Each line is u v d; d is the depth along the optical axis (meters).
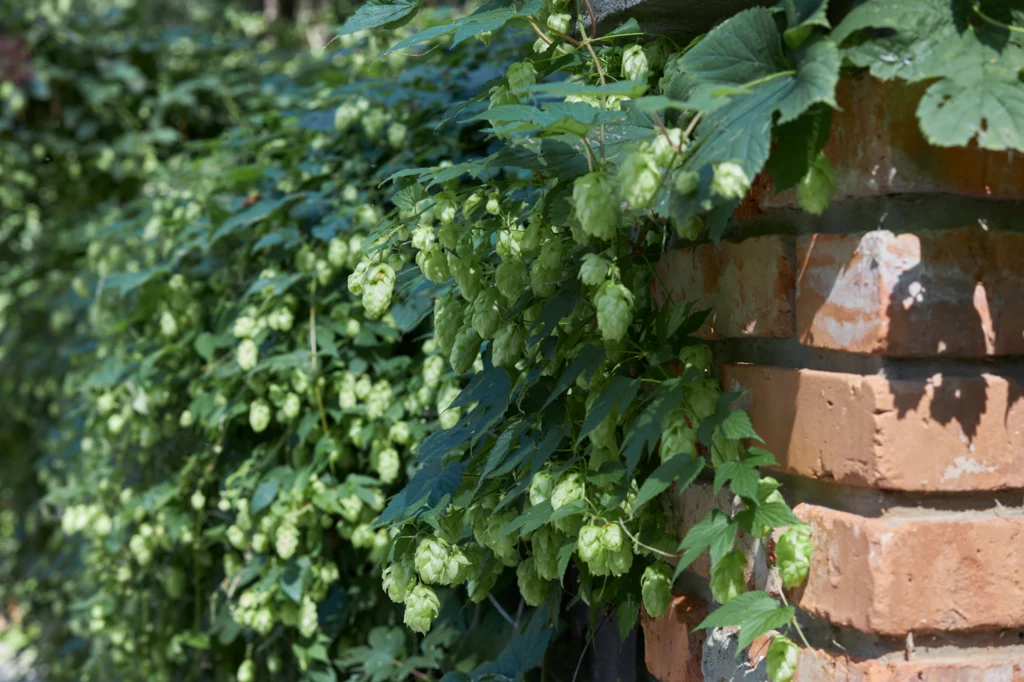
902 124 1.07
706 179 1.07
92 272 3.80
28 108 4.48
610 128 1.29
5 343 4.61
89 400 3.39
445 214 1.42
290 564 2.25
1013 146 0.96
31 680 4.48
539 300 1.42
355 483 2.21
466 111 2.37
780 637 1.12
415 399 2.21
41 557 4.65
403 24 1.48
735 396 1.17
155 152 4.50
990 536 1.10
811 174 1.09
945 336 1.08
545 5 1.52
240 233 2.67
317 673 2.27
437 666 2.03
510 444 1.44
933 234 1.08
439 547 1.42
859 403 1.09
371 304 1.49
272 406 2.50
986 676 1.09
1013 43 1.01
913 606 1.07
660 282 1.42
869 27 1.07
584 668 1.83
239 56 4.49
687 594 1.43
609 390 1.24
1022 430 1.11
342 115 2.48
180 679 2.93
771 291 1.21
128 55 4.44
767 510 1.14
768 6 1.23
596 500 1.34
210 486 2.71
